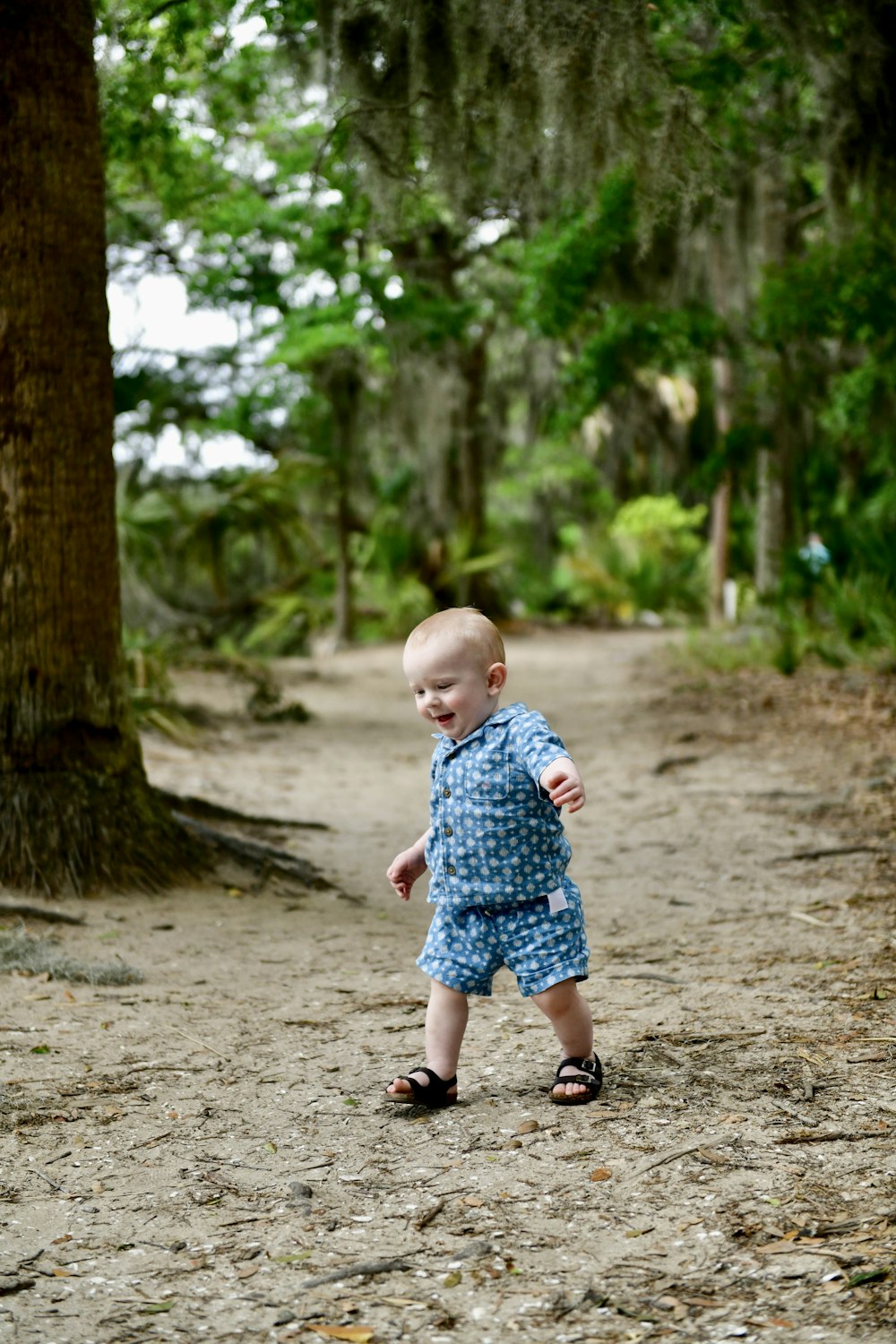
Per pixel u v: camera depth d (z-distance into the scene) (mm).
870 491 21922
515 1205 2912
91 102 6184
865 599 14703
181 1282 2600
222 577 20375
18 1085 3779
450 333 19453
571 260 13750
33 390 6012
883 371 15641
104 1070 3924
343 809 9211
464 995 3621
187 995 4777
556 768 3316
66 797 6207
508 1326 2402
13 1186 3080
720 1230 2742
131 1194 3029
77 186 6090
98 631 6348
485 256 21125
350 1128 3430
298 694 16641
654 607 31453
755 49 9398
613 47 6754
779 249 16500
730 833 7926
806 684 13711
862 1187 2920
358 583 27312
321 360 20875
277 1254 2713
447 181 7492
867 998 4473
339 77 7328
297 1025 4398
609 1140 3266
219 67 10469
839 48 8633
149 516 19031
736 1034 4121
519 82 7062
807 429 19188
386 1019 4469
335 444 23406
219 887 6473
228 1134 3402
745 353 17078
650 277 16906
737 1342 2314
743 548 28078
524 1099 3596
